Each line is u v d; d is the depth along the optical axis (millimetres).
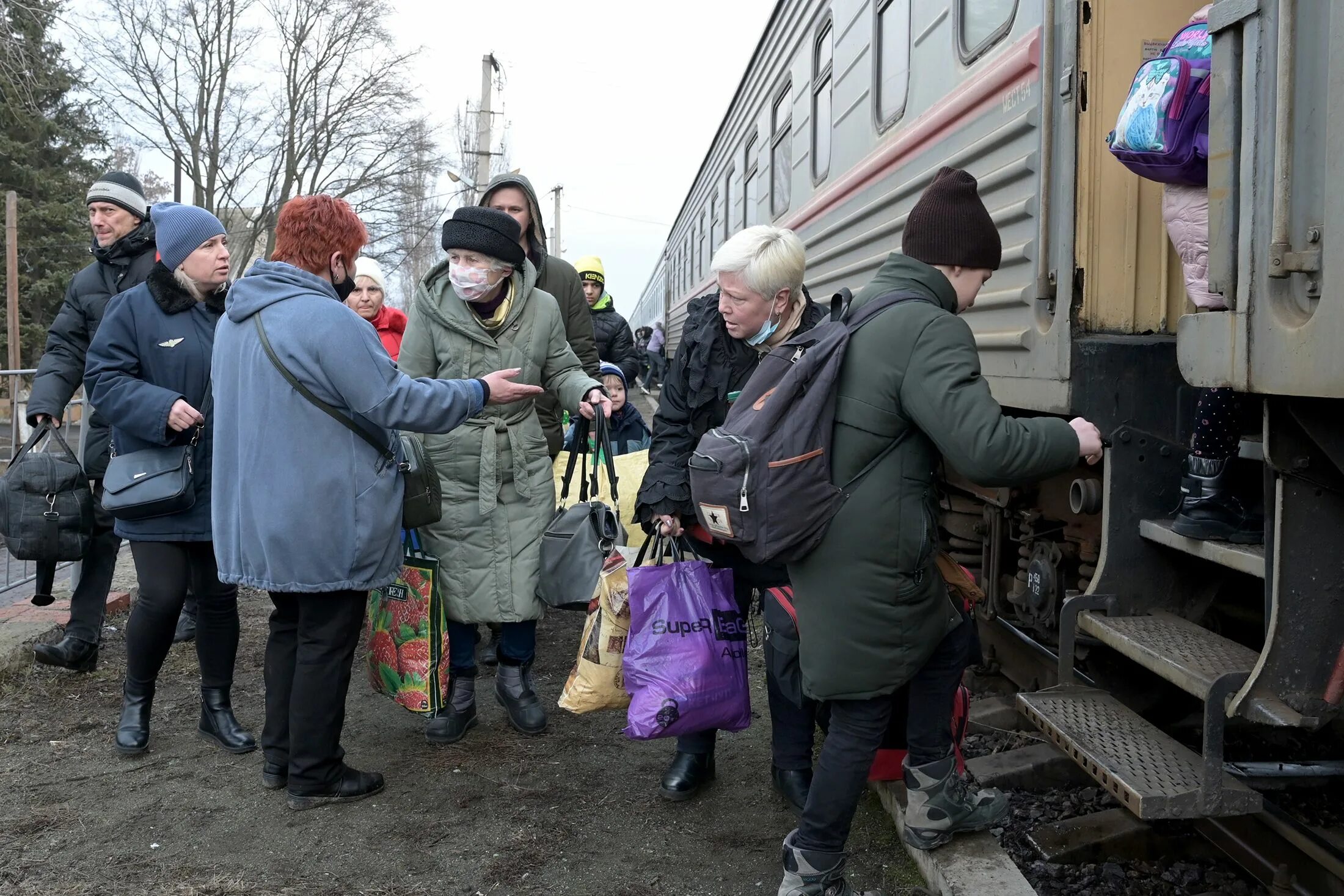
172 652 4637
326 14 29656
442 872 2779
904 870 2701
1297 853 2463
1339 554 2090
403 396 2873
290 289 2971
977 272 2354
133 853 2863
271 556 2898
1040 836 2775
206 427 3426
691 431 3057
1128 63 2824
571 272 4191
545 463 3668
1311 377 1873
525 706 3744
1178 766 2268
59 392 3916
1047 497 3756
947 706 2496
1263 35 1986
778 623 2781
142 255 4039
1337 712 2055
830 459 2207
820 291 6102
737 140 10461
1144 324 2871
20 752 3555
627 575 2986
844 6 5566
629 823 3061
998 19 3396
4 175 25469
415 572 3336
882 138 4758
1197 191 2357
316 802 3129
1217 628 3078
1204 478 2551
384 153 31641
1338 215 1808
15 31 18266
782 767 3129
